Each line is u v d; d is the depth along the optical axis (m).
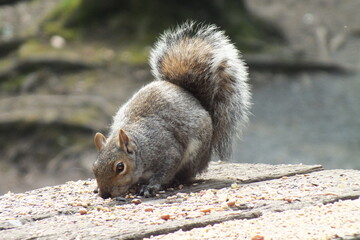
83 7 23.23
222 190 6.15
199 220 5.11
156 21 22.88
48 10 25.19
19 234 4.99
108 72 20.72
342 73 22.12
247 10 24.78
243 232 4.71
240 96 7.30
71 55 21.14
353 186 5.95
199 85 7.02
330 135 16.61
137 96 6.95
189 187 6.53
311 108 18.83
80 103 18.33
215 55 7.05
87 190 6.61
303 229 4.67
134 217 5.36
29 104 18.59
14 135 17.22
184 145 6.68
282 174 6.67
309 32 25.17
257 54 22.67
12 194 6.43
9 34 23.45
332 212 5.07
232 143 7.30
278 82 21.41
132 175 6.42
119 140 6.40
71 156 16.48
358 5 27.72
